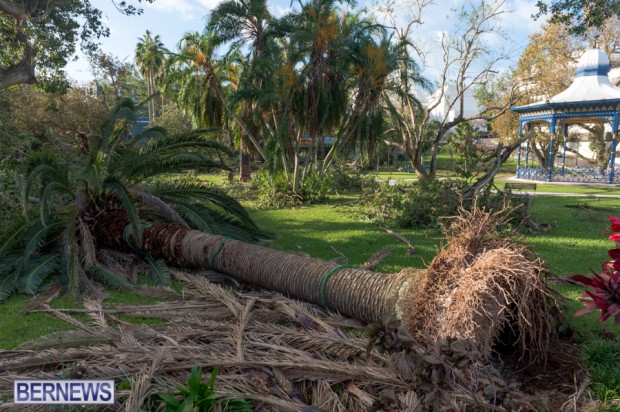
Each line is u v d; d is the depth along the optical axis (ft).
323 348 13.83
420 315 13.51
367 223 42.42
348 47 58.80
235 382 11.73
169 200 29.25
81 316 18.28
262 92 58.44
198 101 78.28
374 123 67.31
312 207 55.47
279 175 62.75
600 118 108.58
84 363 12.63
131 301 19.95
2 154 32.32
